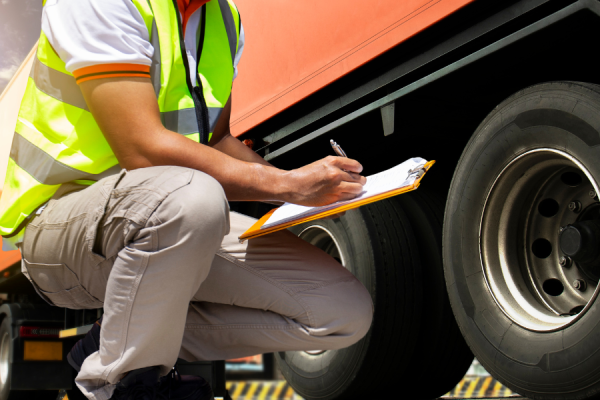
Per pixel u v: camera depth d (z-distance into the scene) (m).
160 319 1.28
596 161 1.50
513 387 1.71
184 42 1.59
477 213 1.85
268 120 2.55
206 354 1.69
